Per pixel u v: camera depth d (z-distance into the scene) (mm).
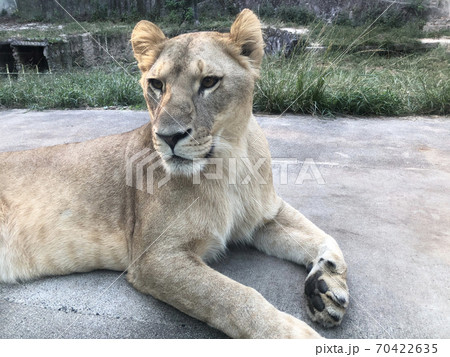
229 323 632
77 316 711
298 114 2072
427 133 1721
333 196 1134
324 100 2061
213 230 768
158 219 737
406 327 652
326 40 3340
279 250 851
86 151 891
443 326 650
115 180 836
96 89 2758
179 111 686
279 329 602
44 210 838
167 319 695
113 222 821
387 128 1810
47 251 829
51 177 869
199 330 668
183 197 733
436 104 2104
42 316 715
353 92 2100
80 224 825
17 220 841
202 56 719
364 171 1313
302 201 1106
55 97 2576
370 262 817
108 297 754
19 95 2672
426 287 738
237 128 767
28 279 834
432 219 985
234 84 741
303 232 834
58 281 820
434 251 847
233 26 774
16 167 896
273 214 867
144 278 732
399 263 810
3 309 738
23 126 1989
